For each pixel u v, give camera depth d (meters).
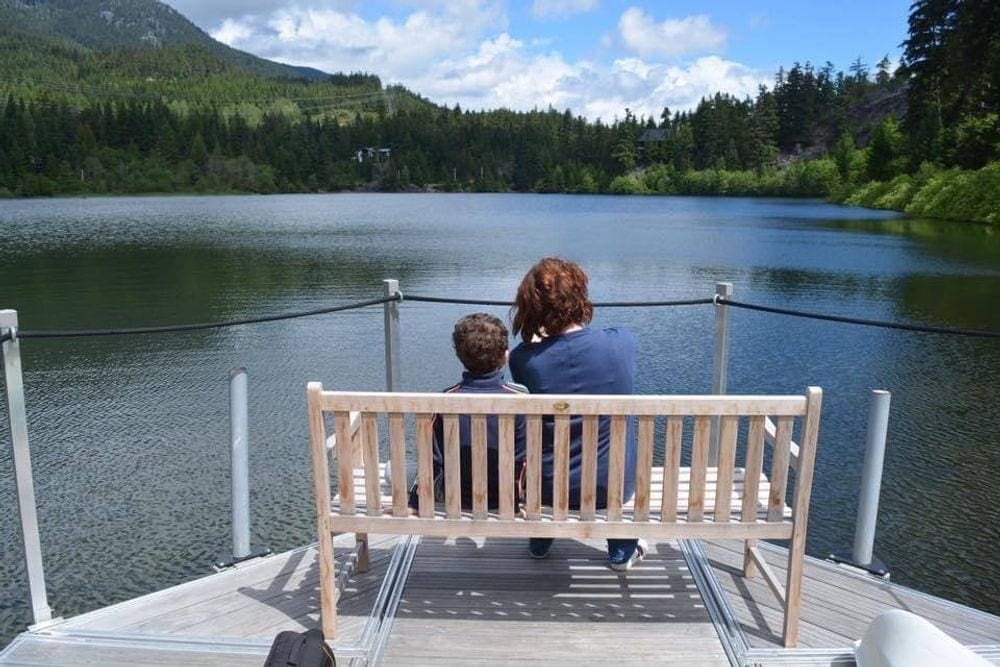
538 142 146.00
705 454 2.48
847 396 10.57
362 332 14.77
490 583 3.12
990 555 6.39
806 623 2.87
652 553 3.39
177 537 6.73
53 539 6.71
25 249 31.78
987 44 47.31
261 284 21.62
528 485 2.52
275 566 3.34
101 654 2.67
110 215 59.38
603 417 2.76
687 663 2.61
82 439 9.03
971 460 8.27
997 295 18.69
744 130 121.88
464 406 2.44
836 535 6.73
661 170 125.88
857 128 122.69
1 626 5.59
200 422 9.64
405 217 58.91
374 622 2.83
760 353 12.98
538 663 2.60
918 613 2.96
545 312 2.80
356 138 146.12
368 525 2.60
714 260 27.03
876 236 35.50
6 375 2.74
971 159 50.41
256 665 2.61
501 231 43.28
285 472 8.02
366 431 2.52
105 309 17.88
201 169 120.38
